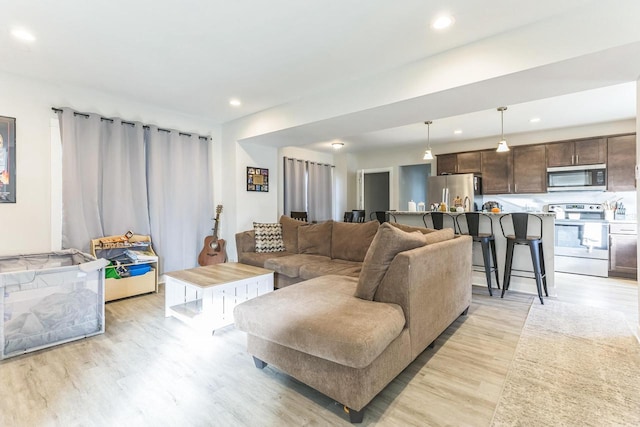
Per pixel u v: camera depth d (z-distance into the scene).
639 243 2.41
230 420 1.57
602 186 4.65
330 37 2.40
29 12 2.08
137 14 2.11
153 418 1.58
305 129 3.96
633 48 1.91
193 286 2.63
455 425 1.54
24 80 3.16
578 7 2.01
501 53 2.32
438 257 2.27
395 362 1.77
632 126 4.50
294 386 1.87
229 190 4.80
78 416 1.59
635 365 2.08
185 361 2.15
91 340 2.46
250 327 1.91
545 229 3.69
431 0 1.95
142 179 3.93
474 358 2.19
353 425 1.54
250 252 4.07
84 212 3.48
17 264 2.94
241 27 2.26
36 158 3.23
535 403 1.69
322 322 1.65
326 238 3.89
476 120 4.54
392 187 6.93
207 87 3.41
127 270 3.57
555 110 4.08
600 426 1.52
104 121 3.66
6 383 1.88
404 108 3.09
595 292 3.81
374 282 1.98
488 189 5.66
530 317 2.98
